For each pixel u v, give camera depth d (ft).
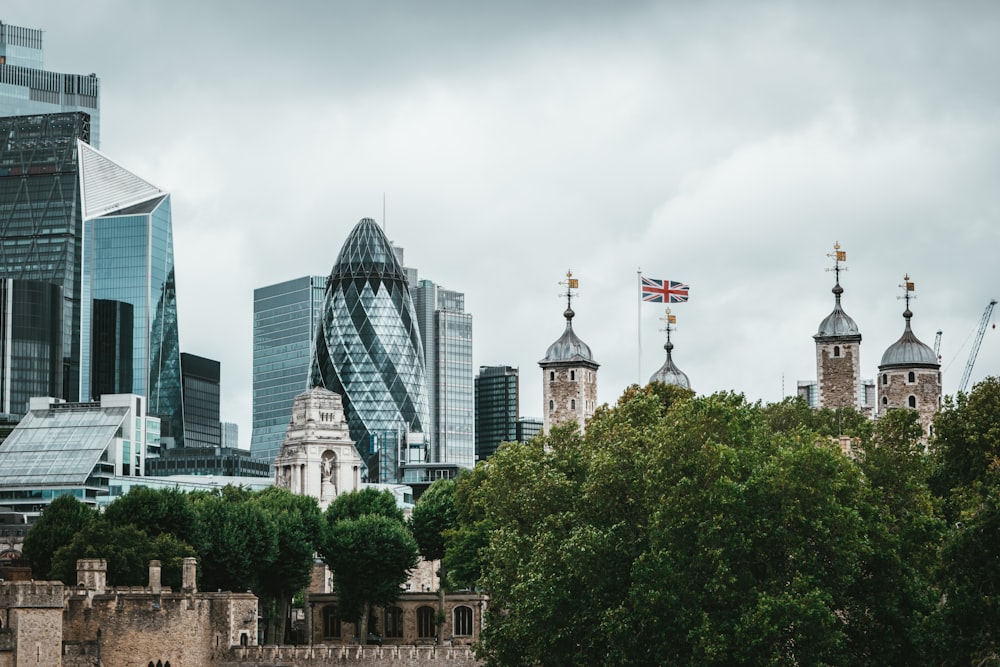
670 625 510.58
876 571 525.75
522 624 557.33
